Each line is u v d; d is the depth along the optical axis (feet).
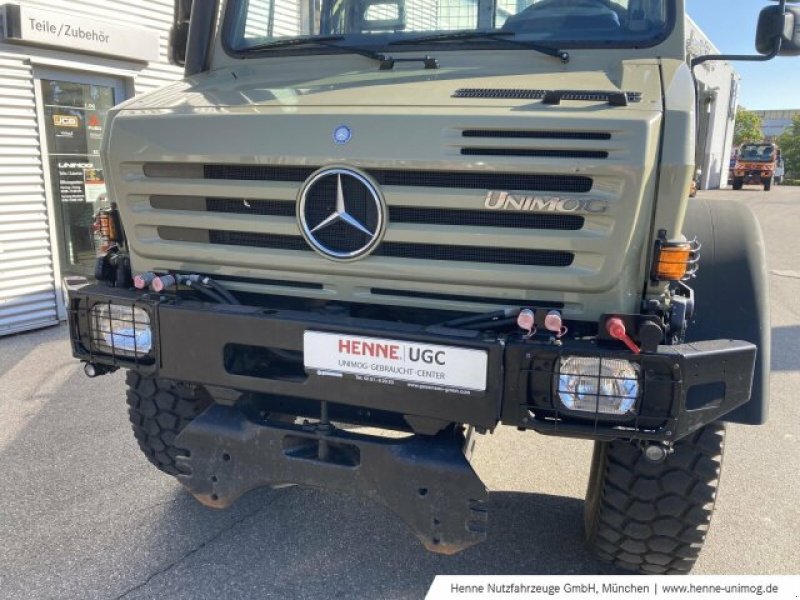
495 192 7.22
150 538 10.14
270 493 11.53
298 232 8.05
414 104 7.56
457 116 7.20
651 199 7.09
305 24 10.57
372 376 7.49
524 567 9.58
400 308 8.19
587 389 6.92
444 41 9.55
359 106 7.70
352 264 7.89
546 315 7.14
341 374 7.61
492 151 7.16
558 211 7.09
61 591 8.90
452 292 7.73
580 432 7.00
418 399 7.38
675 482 8.19
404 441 7.86
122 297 8.51
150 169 8.64
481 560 9.74
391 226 7.64
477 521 7.59
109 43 22.04
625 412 6.91
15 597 8.77
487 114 7.13
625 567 9.20
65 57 21.30
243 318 7.86
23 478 11.86
